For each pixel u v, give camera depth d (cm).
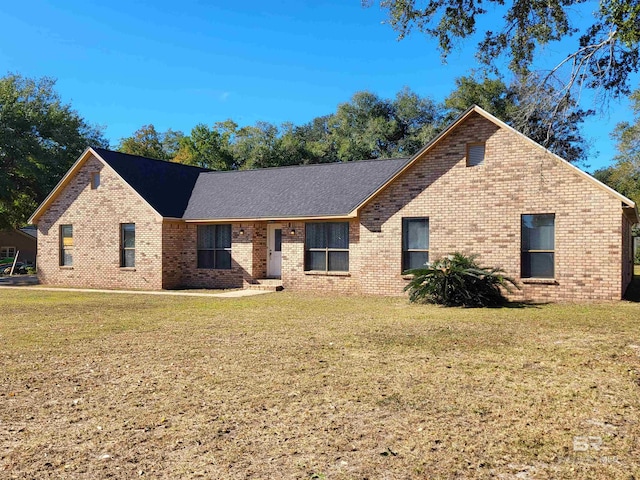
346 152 4597
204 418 595
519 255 1602
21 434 554
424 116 4716
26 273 3816
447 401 643
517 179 1605
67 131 3925
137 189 2295
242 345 983
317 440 531
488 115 1628
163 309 1533
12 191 3750
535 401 638
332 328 1152
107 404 648
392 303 1597
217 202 2316
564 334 1020
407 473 459
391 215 1812
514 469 465
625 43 1039
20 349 966
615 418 580
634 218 1839
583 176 1514
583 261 1520
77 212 2462
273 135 4875
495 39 1247
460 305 1480
